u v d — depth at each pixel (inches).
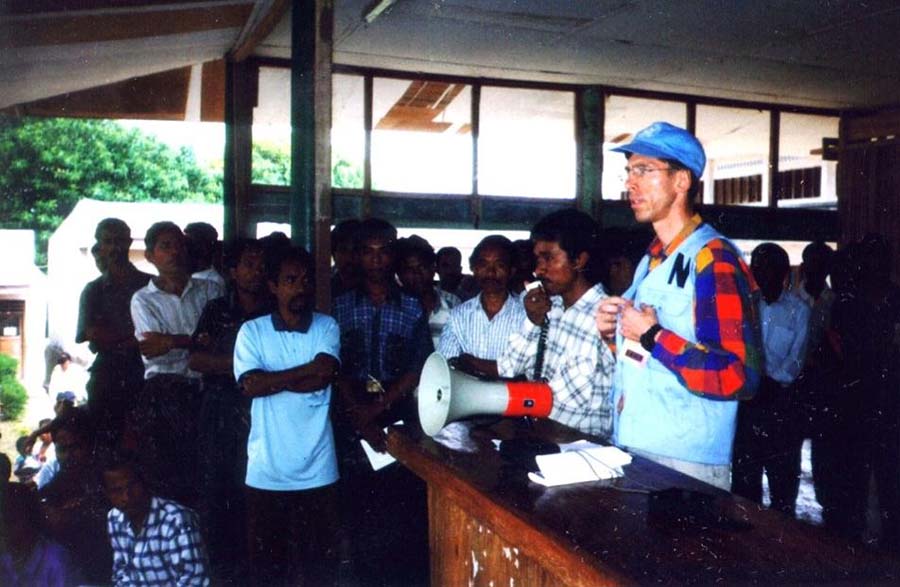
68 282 480.4
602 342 103.1
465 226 279.1
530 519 63.1
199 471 146.3
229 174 260.2
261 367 127.6
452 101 290.2
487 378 98.8
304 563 128.3
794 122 324.5
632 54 246.4
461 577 85.0
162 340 148.6
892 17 204.5
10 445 255.1
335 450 143.5
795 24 212.5
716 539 58.0
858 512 156.6
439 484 82.4
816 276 180.2
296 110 177.9
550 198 288.0
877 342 153.9
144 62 234.7
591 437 91.7
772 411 160.9
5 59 171.6
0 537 112.4
